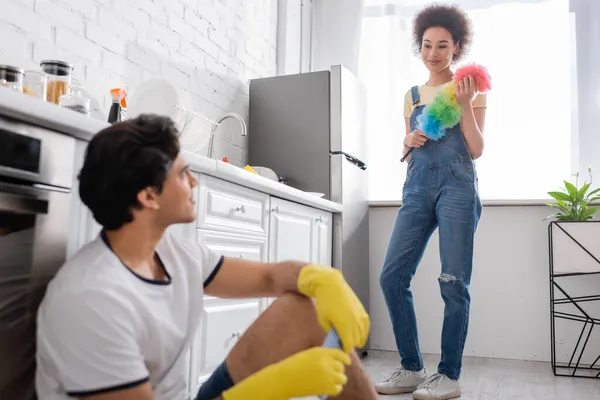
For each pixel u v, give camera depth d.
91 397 0.81
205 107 2.88
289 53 3.78
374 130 3.68
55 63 1.71
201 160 1.73
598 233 2.84
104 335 0.81
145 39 2.43
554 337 2.95
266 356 1.02
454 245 2.32
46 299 0.86
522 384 2.61
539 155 3.39
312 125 3.15
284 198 2.46
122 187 0.90
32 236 1.10
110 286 0.85
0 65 1.46
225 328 1.91
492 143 3.45
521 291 3.25
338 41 3.79
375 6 3.77
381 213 3.57
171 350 0.97
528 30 3.45
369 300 3.53
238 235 2.05
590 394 2.44
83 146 1.29
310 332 1.02
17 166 1.06
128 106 2.23
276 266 1.15
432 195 2.41
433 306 3.40
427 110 2.40
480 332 3.30
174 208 0.96
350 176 3.21
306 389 0.83
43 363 0.88
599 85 3.33
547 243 3.23
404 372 2.47
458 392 2.32
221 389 1.06
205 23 2.89
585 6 3.41
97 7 2.15
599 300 3.09
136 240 0.95
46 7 1.90
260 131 3.26
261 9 3.52
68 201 1.21
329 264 3.02
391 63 3.69
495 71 3.48
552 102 3.39
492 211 3.33
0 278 1.02
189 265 1.06
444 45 2.56
